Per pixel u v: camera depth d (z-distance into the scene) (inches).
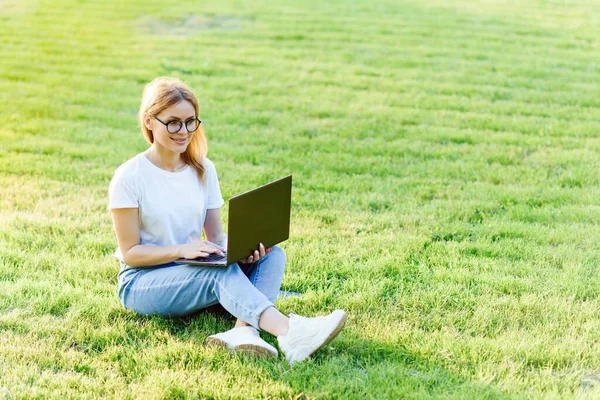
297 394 133.1
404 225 217.5
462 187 251.4
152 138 153.8
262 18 524.4
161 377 135.5
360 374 139.4
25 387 132.4
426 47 456.1
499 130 314.2
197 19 518.0
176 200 155.6
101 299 166.1
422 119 328.2
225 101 350.6
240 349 142.9
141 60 416.8
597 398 132.1
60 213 220.7
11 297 166.1
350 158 278.8
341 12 551.5
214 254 148.8
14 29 476.1
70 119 320.2
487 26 512.4
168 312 155.6
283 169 266.8
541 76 397.7
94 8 545.0
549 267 188.9
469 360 144.4
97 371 138.2
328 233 209.6
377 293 172.7
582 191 245.3
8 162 263.1
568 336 154.3
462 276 182.1
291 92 366.3
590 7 585.9
